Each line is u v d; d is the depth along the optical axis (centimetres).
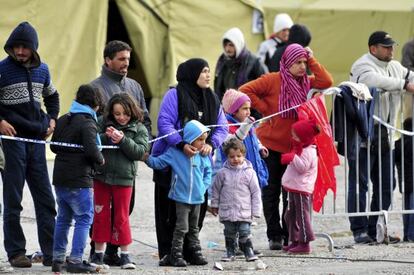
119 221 1888
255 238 2366
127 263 1902
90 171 1828
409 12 4031
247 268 1912
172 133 1925
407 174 2330
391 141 2278
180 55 3731
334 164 2152
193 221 1952
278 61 2609
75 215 1828
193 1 3753
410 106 2309
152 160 1931
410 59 2694
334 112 2220
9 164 1889
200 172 1931
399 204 2755
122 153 1875
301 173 2091
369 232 2306
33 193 1930
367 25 3997
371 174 2309
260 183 2077
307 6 3956
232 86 2922
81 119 1812
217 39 3797
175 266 1930
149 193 2922
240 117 2075
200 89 1964
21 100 1894
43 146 1928
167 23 3709
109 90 1948
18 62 1897
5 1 3438
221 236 2366
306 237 2100
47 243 1925
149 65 3684
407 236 2311
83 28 3534
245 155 2064
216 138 1967
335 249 2183
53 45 3481
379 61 2298
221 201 1994
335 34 3988
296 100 2159
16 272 1847
